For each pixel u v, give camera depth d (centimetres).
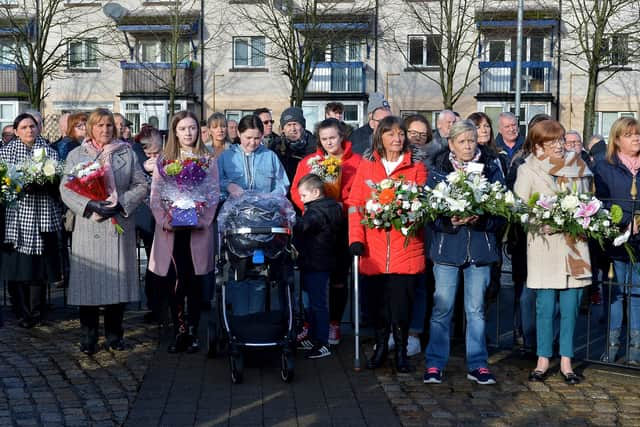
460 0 3077
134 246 786
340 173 809
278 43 3000
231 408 624
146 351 795
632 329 746
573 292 691
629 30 3002
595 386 687
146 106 3512
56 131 2314
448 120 859
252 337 689
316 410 619
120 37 3469
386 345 737
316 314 775
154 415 606
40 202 861
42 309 912
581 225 657
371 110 962
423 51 3422
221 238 736
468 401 643
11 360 756
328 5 3209
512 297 1091
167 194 764
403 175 695
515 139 940
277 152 968
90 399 643
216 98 3516
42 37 3116
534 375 700
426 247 780
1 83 3581
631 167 759
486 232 675
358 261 728
